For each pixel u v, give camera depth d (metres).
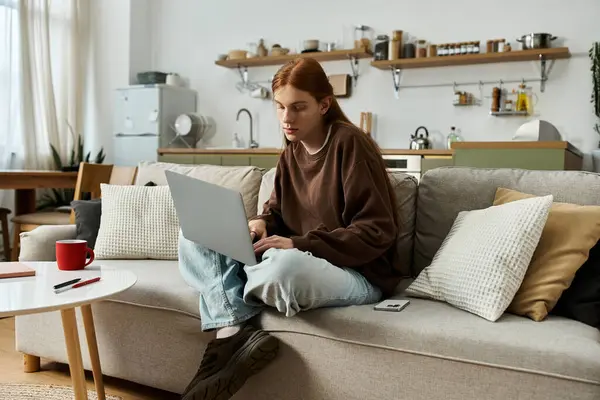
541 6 4.37
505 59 4.41
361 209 1.67
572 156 3.80
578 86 4.29
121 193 2.41
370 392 1.42
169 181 1.66
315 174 1.81
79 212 2.41
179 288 1.79
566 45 4.31
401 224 1.96
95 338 1.83
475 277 1.50
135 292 1.84
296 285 1.45
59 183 3.74
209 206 1.52
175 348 1.77
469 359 1.30
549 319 1.46
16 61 4.89
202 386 1.40
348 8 5.04
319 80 1.70
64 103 5.35
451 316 1.46
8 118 4.81
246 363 1.45
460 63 4.60
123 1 5.62
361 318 1.45
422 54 4.61
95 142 5.76
